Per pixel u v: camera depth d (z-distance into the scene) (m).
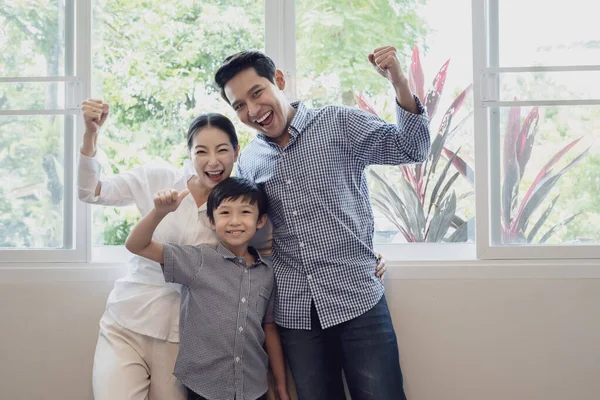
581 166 1.56
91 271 1.54
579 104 1.55
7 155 1.58
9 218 1.59
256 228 1.36
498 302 1.53
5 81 1.58
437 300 1.53
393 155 1.32
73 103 1.57
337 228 1.31
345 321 1.32
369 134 1.32
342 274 1.32
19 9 1.58
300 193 1.32
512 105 1.55
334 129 1.34
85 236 1.57
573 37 1.56
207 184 1.38
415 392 1.53
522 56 1.57
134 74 1.64
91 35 1.58
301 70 1.64
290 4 1.62
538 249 1.54
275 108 1.32
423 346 1.54
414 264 1.54
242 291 1.31
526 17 1.57
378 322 1.34
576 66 1.56
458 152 1.62
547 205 1.56
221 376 1.28
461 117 1.62
